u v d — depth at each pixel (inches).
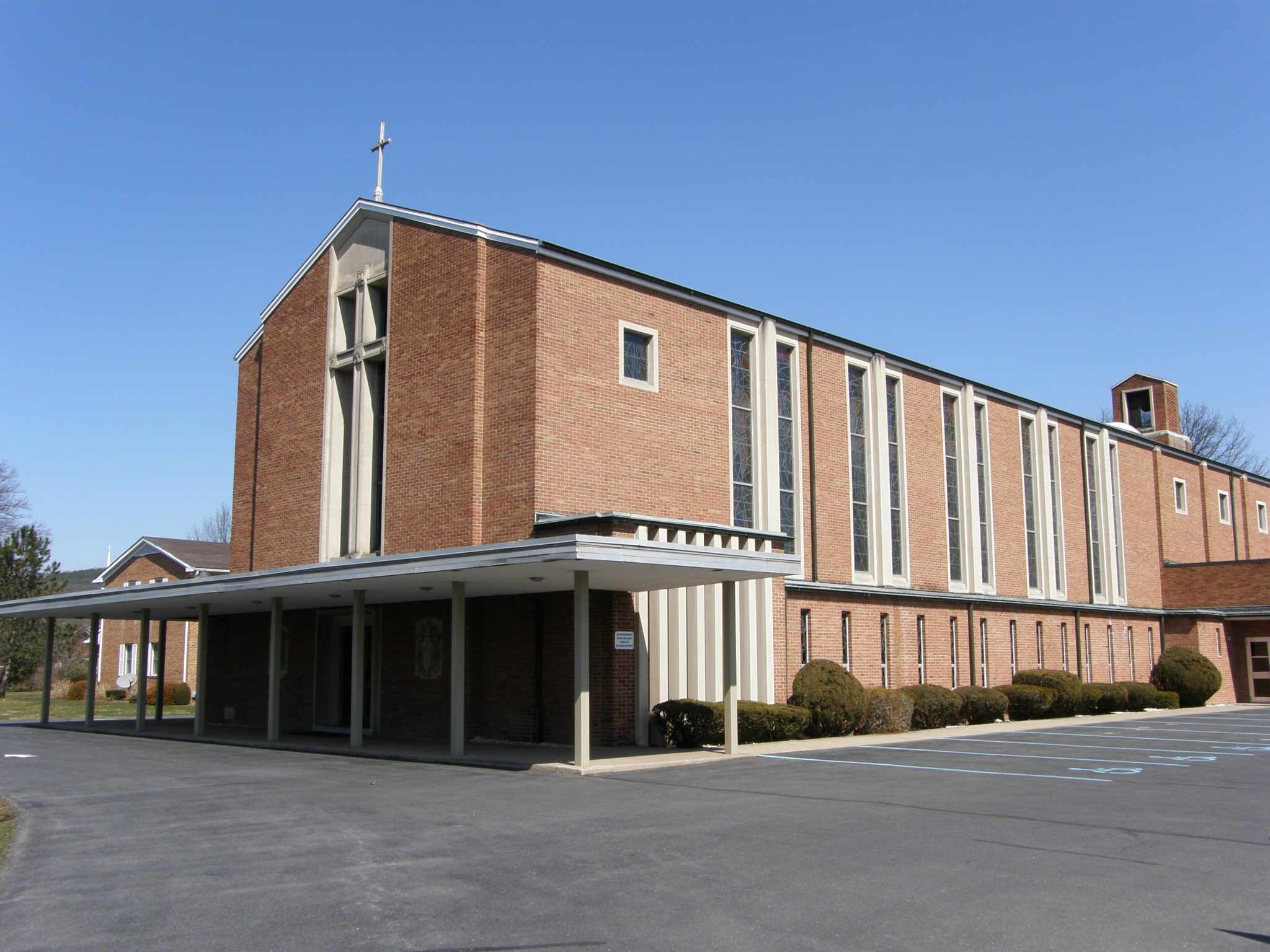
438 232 960.3
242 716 1238.9
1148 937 297.7
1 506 2674.7
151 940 303.6
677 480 958.4
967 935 299.0
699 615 903.7
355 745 847.7
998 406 1464.1
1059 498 1566.2
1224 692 1738.4
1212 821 485.1
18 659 2060.8
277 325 1176.8
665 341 971.3
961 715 1163.9
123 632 2117.4
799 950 285.4
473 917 319.9
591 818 493.7
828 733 966.4
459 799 563.2
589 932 302.7
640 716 856.3
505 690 898.7
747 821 484.4
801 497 1110.4
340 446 1075.3
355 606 856.3
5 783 673.0
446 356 929.5
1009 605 1389.0
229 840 454.3
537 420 849.5
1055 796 567.5
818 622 1073.5
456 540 888.9
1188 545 1923.0
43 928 319.3
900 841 432.5
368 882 366.9
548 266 878.4
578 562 658.8
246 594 948.0
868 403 1237.1
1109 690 1408.7
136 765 779.4
